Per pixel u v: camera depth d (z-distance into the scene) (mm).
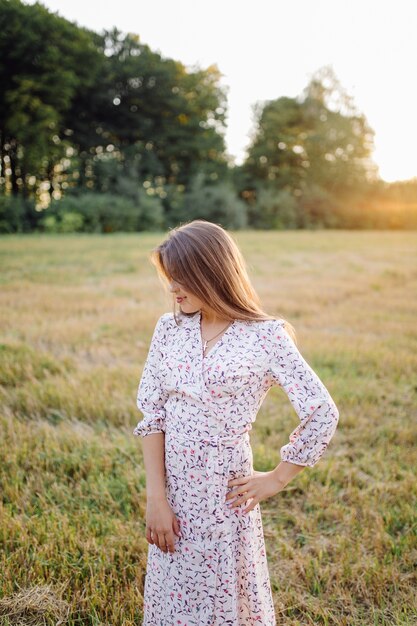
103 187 34875
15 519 2645
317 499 2998
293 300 9945
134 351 6012
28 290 9984
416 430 4035
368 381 5211
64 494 2924
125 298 9523
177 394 1630
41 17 27469
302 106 50000
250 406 1616
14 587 2266
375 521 2771
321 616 2164
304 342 6637
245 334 1614
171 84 39094
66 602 2154
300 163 50344
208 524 1595
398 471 3348
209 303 1602
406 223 47500
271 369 1604
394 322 8203
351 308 9312
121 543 2510
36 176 32719
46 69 28719
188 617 1644
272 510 2936
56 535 2543
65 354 5703
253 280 12734
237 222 39156
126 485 3051
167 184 41438
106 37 38062
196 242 1610
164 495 1648
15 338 6348
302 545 2660
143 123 39031
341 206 47406
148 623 1764
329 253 20938
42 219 28938
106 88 36469
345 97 50094
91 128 37469
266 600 1759
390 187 48938
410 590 2275
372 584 2320
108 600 2201
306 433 1541
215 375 1559
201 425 1579
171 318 1751
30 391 4469
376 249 23266
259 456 3416
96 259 15859
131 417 4074
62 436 3654
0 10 26250
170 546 1630
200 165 42281
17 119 27312
